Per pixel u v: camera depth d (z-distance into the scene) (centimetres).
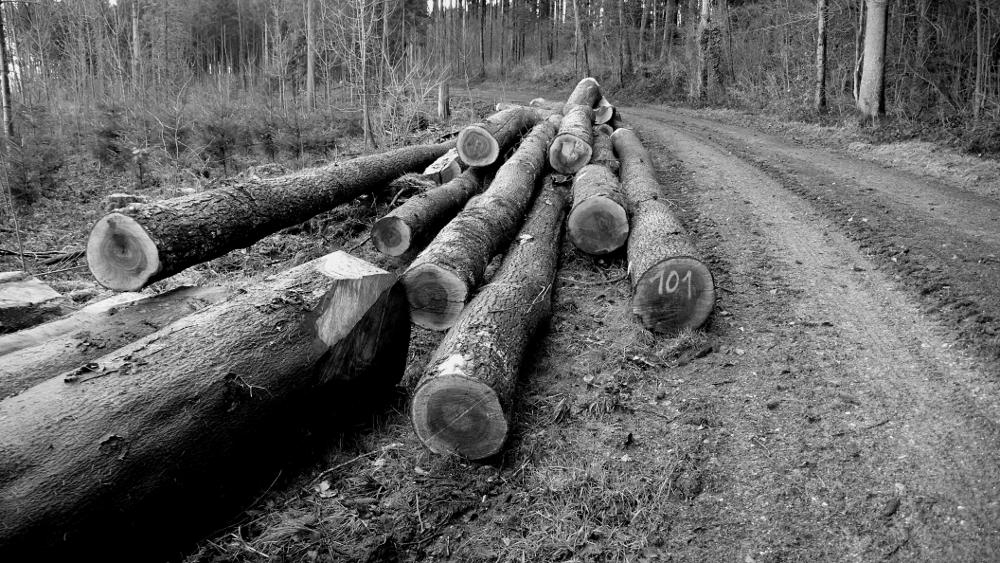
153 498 273
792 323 488
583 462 353
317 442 373
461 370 348
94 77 2427
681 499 318
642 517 310
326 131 1456
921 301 502
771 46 2292
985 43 1363
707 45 2300
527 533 307
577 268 648
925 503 291
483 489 339
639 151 980
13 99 1431
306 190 646
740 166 1088
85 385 289
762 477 324
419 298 466
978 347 416
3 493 235
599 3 3116
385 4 1600
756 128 1627
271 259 720
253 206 546
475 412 350
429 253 490
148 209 435
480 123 951
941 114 1288
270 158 1368
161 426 284
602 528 305
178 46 2830
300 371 344
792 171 1020
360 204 841
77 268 709
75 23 2369
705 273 468
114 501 259
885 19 1358
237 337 335
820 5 1612
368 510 325
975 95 1280
